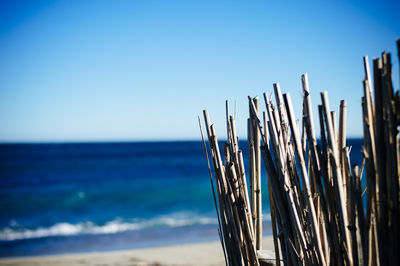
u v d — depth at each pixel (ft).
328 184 4.29
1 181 84.69
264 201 45.70
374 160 3.94
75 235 35.70
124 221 42.68
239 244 5.07
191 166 117.19
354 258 4.10
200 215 45.34
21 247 30.89
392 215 3.71
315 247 4.41
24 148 242.58
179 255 24.12
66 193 65.00
